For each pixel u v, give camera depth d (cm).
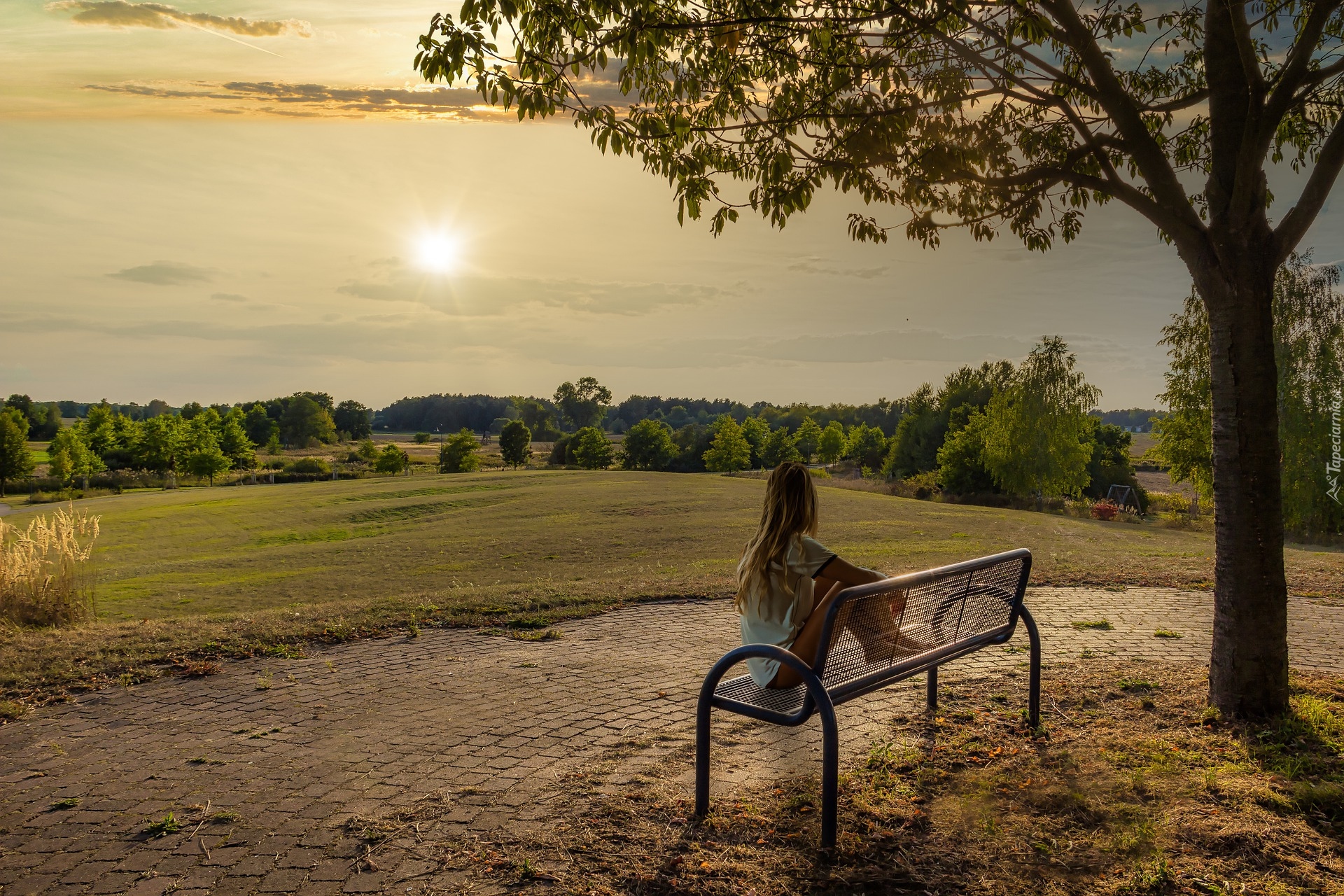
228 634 748
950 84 534
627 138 513
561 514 3525
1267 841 323
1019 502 5588
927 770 416
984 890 300
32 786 427
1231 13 432
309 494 5084
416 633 779
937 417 7219
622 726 508
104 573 2423
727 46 507
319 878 324
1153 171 474
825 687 363
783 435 11725
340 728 514
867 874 313
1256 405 459
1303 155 636
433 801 396
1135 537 2653
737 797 390
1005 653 661
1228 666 468
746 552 401
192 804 398
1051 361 5422
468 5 452
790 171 514
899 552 1842
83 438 9738
